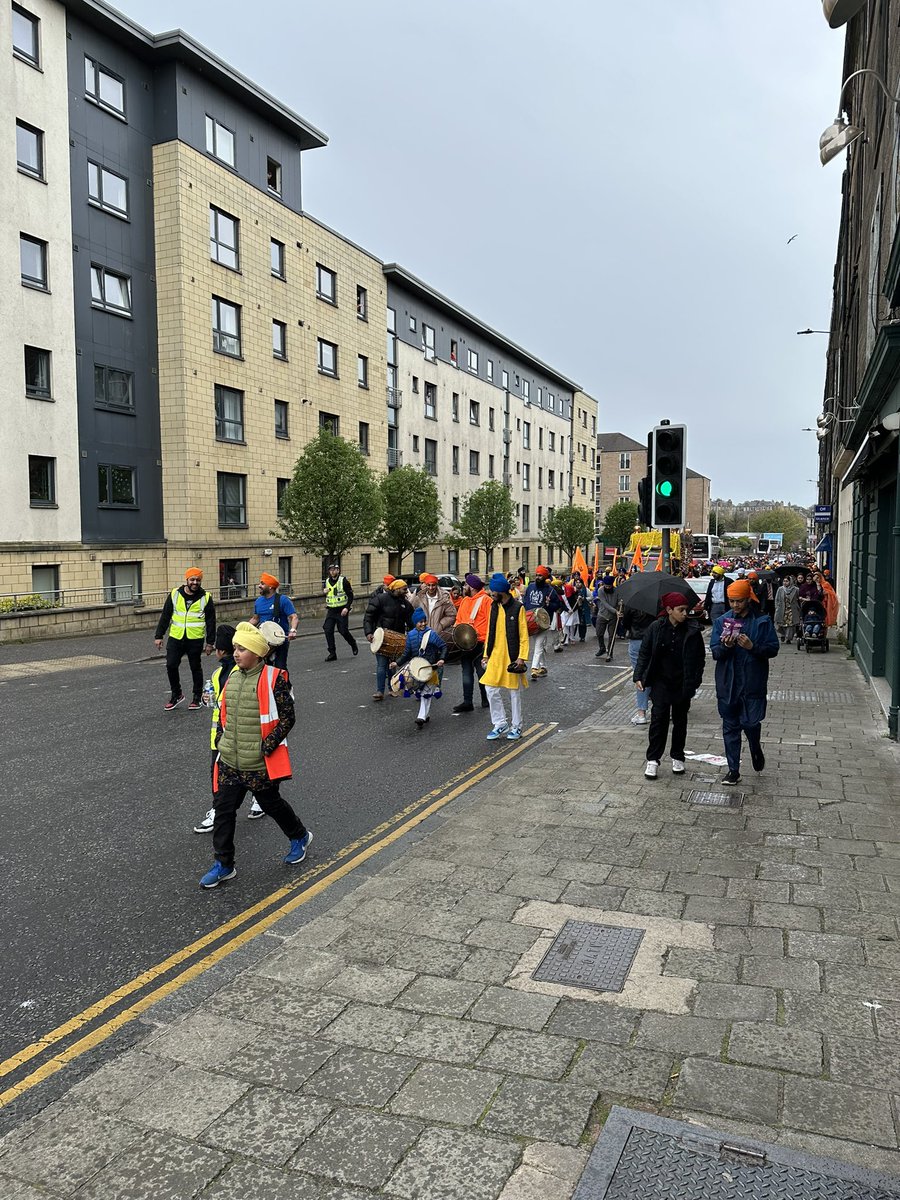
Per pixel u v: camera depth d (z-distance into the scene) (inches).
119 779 302.0
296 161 1239.5
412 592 530.9
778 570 885.8
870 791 263.0
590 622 965.8
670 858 206.8
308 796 275.9
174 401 1023.0
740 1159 102.3
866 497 534.3
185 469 1026.7
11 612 730.2
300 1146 107.9
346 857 219.9
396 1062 125.5
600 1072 121.3
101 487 957.8
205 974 156.6
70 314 906.1
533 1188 99.0
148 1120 114.0
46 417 882.1
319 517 1059.3
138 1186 102.0
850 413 676.1
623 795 262.8
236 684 205.3
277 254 1209.4
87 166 928.3
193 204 1024.9
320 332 1302.9
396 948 162.6
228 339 1100.5
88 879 207.9
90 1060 131.1
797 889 185.9
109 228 957.2
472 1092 117.6
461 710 424.2
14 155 842.2
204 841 236.4
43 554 875.4
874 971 148.9
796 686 493.7
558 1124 110.3
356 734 372.2
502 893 187.5
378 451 1483.8
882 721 379.2
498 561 2110.0
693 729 369.7
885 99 432.5
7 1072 128.4
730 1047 126.5
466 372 1907.0
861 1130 107.2
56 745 356.2
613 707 434.9
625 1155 103.3
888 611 464.1
